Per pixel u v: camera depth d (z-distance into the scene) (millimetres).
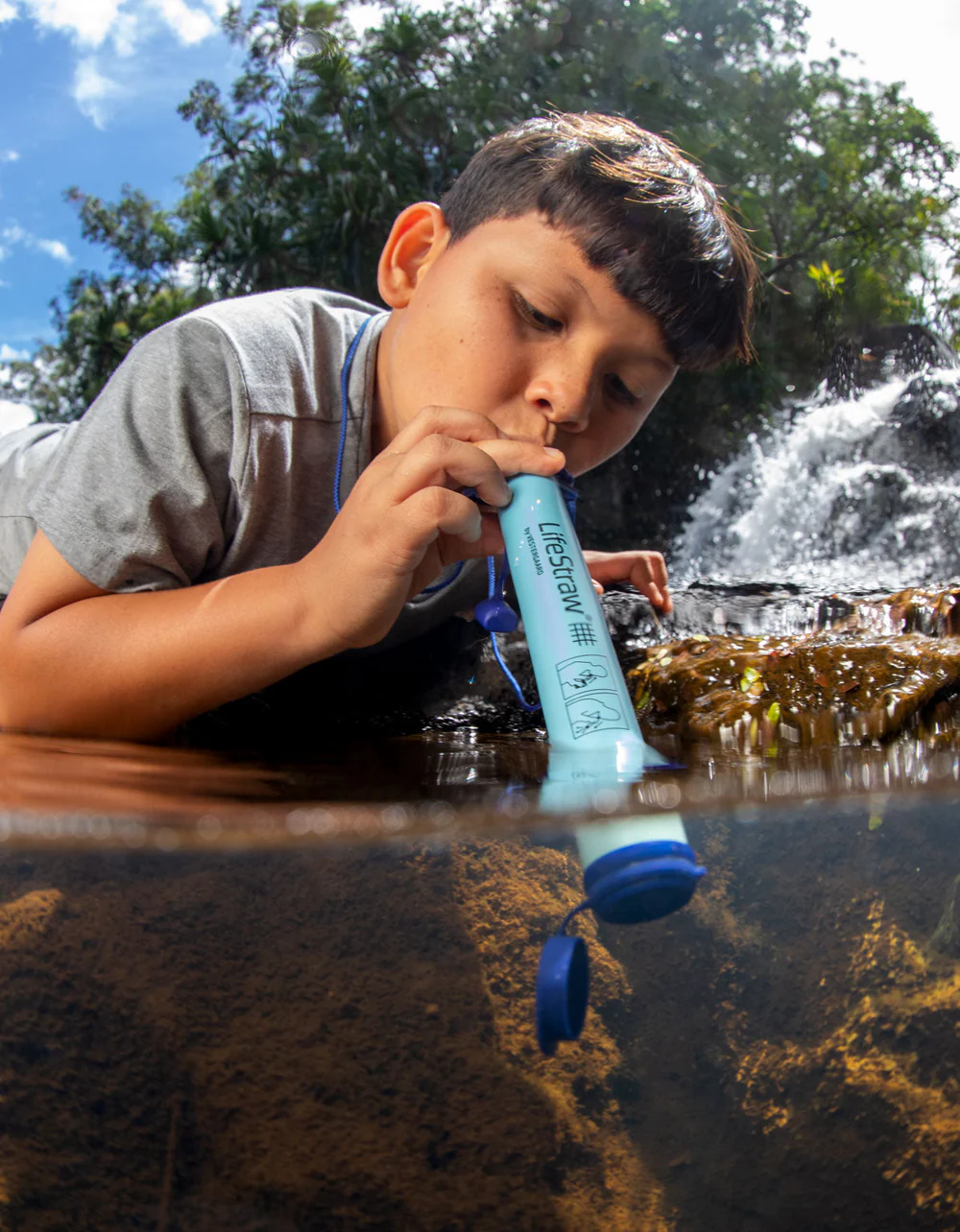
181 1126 790
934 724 1435
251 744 1384
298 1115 787
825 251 14961
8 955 852
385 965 879
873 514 4336
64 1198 735
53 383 17484
